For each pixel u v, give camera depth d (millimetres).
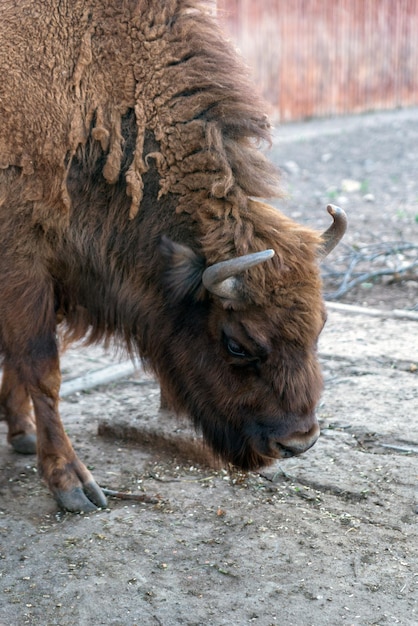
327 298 11000
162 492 6391
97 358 9344
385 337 9484
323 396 7934
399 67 29094
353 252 12305
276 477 6535
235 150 5938
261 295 5359
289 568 5336
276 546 5586
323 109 27406
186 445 6891
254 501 6219
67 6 6039
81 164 6020
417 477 6426
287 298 5383
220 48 6152
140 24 6012
